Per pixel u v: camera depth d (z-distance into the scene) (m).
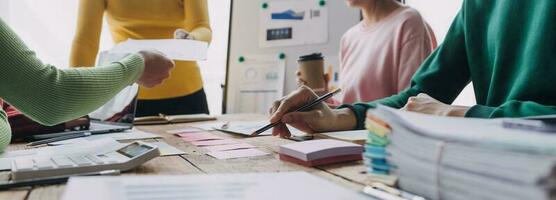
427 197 0.36
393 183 0.41
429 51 1.71
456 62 1.15
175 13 1.86
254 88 2.63
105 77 0.79
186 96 1.94
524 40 0.95
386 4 1.88
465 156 0.32
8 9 2.52
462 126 0.39
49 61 2.60
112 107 1.27
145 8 1.82
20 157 0.69
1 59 0.68
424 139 0.36
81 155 0.64
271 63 2.62
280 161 0.65
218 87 2.87
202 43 1.25
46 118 0.74
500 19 1.00
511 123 0.41
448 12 2.37
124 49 1.21
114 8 1.80
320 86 1.85
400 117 0.40
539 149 0.27
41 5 2.57
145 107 1.86
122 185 0.35
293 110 0.95
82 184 0.35
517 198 0.27
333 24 2.55
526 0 0.96
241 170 0.59
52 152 0.72
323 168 0.59
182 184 0.36
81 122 1.11
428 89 1.13
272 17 2.62
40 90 0.71
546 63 0.86
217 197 0.33
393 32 1.77
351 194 0.35
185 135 1.01
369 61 1.85
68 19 2.60
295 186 0.36
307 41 2.58
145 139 0.96
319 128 0.95
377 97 1.81
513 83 0.96
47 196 0.46
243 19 2.65
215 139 0.92
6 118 0.89
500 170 0.29
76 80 0.74
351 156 0.63
